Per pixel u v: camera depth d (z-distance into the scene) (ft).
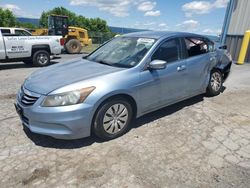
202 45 16.71
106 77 11.44
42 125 10.75
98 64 13.41
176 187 8.80
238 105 17.15
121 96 11.86
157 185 8.89
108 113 11.56
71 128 10.63
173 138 12.28
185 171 9.70
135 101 12.41
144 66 12.66
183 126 13.62
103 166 9.96
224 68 18.95
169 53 14.14
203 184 8.98
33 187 8.79
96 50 16.11
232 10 37.83
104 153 10.88
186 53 15.19
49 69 13.58
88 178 9.25
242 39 36.42
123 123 12.34
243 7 36.06
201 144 11.73
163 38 14.03
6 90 20.89
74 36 61.98
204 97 18.70
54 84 11.06
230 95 19.42
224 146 11.59
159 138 12.26
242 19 36.37
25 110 11.04
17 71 31.04
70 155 10.73
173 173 9.56
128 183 8.98
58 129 10.66
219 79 18.79
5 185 8.87
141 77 12.40
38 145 11.54
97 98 10.83
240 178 9.34
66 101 10.43
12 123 13.87
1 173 9.52
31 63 37.22
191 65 15.23
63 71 12.67
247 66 34.24
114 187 8.78
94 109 10.89
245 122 14.29
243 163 10.28
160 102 13.85
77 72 12.23
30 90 11.23
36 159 10.43
